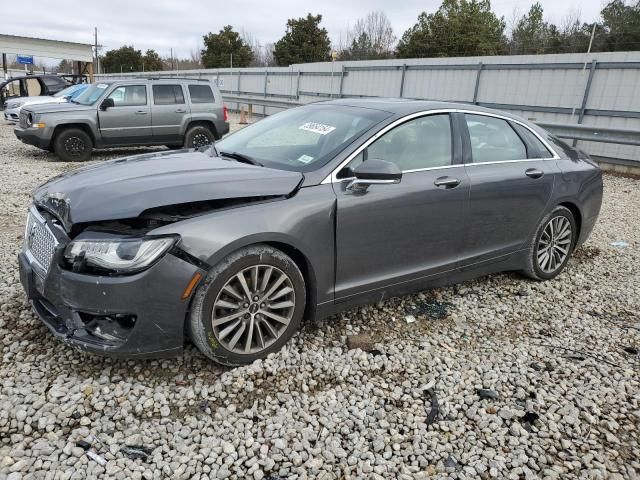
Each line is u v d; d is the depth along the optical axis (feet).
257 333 10.09
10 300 12.10
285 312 10.41
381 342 11.51
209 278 9.10
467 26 107.96
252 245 9.57
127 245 8.63
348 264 10.92
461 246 12.92
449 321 12.78
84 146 35.37
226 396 9.21
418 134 12.19
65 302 8.88
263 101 63.31
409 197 11.45
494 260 13.97
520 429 8.84
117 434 8.11
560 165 15.14
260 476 7.51
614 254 18.98
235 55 175.94
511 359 11.14
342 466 7.80
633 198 29.25
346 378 10.04
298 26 155.53
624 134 32.81
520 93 45.44
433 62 53.21
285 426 8.55
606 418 9.29
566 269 17.03
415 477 7.69
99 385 9.19
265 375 9.83
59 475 7.22
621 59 38.34
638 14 90.58
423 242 12.05
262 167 11.06
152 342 8.90
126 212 8.77
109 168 11.07
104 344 8.84
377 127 11.53
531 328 12.71
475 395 9.78
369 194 10.89
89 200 9.25
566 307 14.07
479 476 7.81
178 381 9.49
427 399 9.58
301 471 7.63
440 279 12.83
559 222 15.35
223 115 39.86
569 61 41.47
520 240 14.39
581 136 34.96
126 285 8.52
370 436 8.51
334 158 10.89
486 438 8.64
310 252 10.21
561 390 10.04
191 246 8.82
